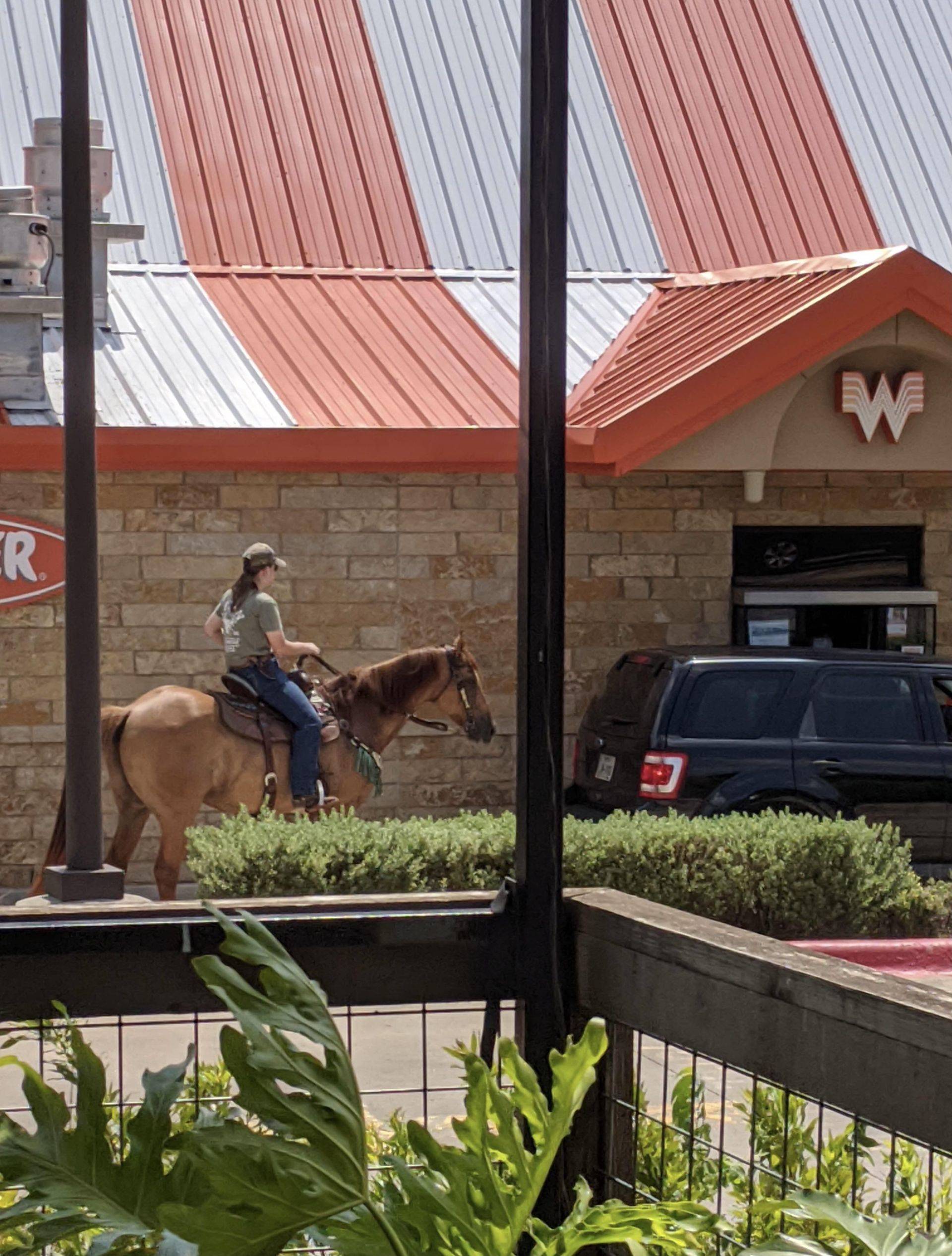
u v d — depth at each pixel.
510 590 14.77
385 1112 7.02
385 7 18.53
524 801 3.36
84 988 3.17
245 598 11.71
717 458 14.24
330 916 3.27
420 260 16.53
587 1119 3.30
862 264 14.41
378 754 12.07
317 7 18.31
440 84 17.95
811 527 15.56
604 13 18.88
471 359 15.17
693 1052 3.00
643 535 15.17
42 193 15.04
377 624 14.58
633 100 18.19
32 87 16.92
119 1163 2.76
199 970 2.43
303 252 16.38
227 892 9.68
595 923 3.29
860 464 14.81
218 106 17.30
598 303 16.22
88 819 10.58
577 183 17.44
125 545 14.12
